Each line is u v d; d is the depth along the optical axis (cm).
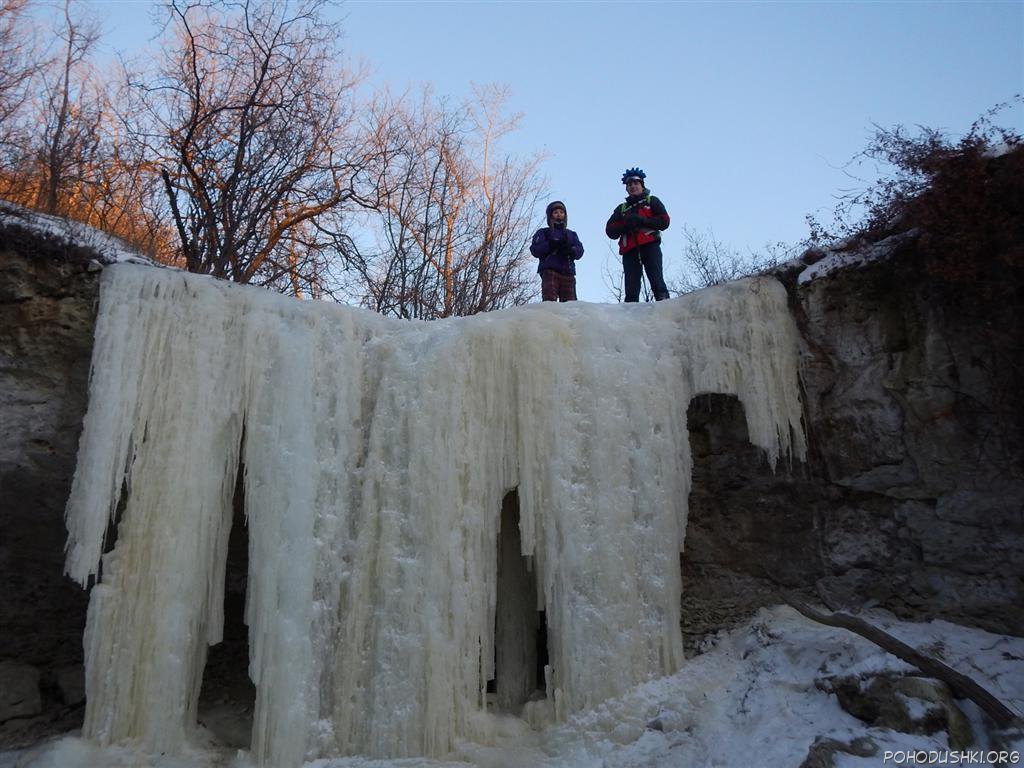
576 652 637
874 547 695
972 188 627
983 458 646
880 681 529
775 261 822
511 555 768
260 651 619
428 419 697
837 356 719
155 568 624
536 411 707
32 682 676
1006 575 625
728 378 734
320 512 673
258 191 1371
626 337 746
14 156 1155
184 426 661
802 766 480
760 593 732
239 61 1387
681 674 657
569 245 997
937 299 673
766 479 748
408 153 1766
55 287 692
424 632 632
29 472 679
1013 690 530
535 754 610
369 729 614
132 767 575
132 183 1332
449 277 1820
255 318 707
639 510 691
